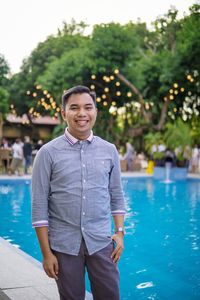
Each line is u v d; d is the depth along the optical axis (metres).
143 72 21.56
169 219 8.50
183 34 20.67
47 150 2.26
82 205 2.24
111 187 2.45
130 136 23.05
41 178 2.24
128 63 21.19
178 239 6.69
